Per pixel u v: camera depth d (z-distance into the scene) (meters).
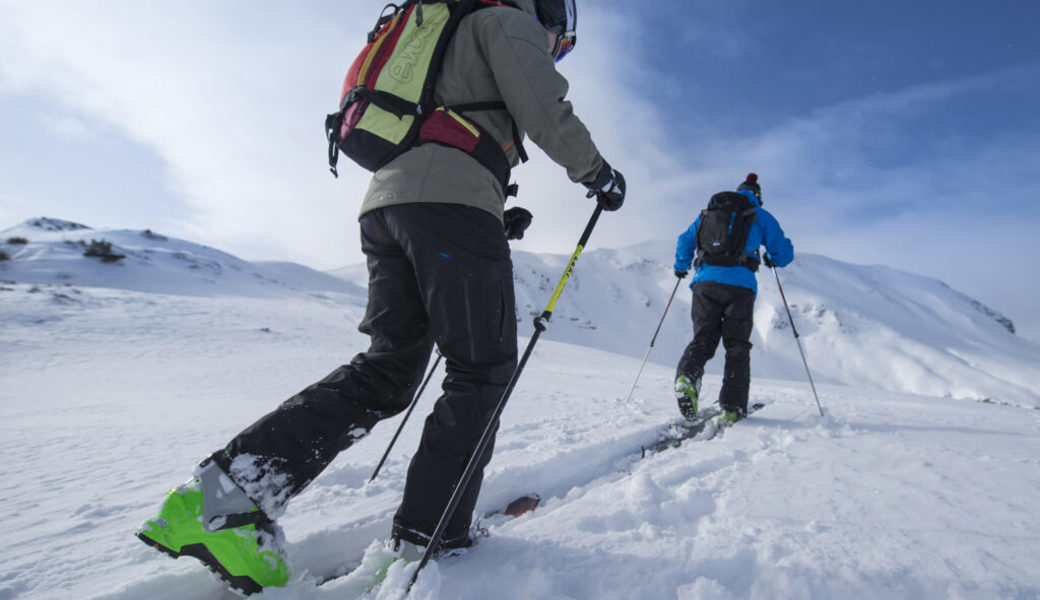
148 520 0.93
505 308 1.17
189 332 13.36
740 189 3.45
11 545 1.25
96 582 1.06
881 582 1.01
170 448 2.50
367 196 1.21
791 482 1.68
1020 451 2.13
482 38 1.14
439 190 1.10
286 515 1.48
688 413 2.94
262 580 0.99
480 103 1.16
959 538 1.21
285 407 1.07
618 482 1.75
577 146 1.15
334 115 1.31
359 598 0.99
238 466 0.97
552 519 1.39
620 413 3.47
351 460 2.14
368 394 1.16
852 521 1.33
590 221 1.35
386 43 1.23
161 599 1.00
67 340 10.83
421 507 1.11
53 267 25.52
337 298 33.50
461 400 1.14
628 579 1.04
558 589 1.01
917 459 1.98
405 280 1.22
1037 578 1.02
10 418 3.63
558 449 2.18
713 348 3.19
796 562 1.09
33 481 1.90
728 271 3.12
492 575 1.04
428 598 0.92
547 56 1.14
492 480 1.75
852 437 2.47
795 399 4.37
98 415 3.81
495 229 1.16
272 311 19.72
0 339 10.29
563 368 11.05
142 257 29.81
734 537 1.22
